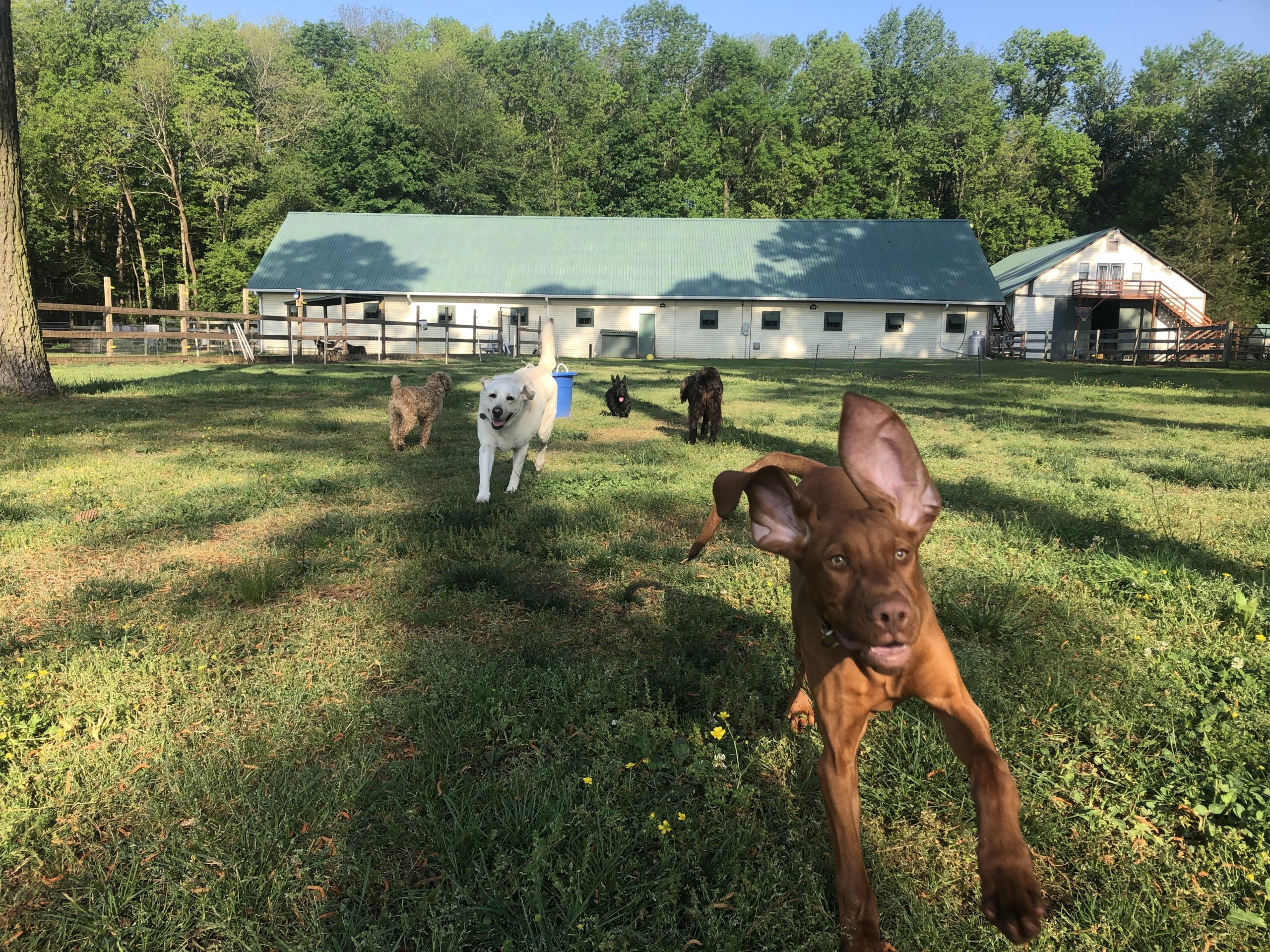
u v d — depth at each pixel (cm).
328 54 7788
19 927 221
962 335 3897
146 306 5134
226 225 5041
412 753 309
